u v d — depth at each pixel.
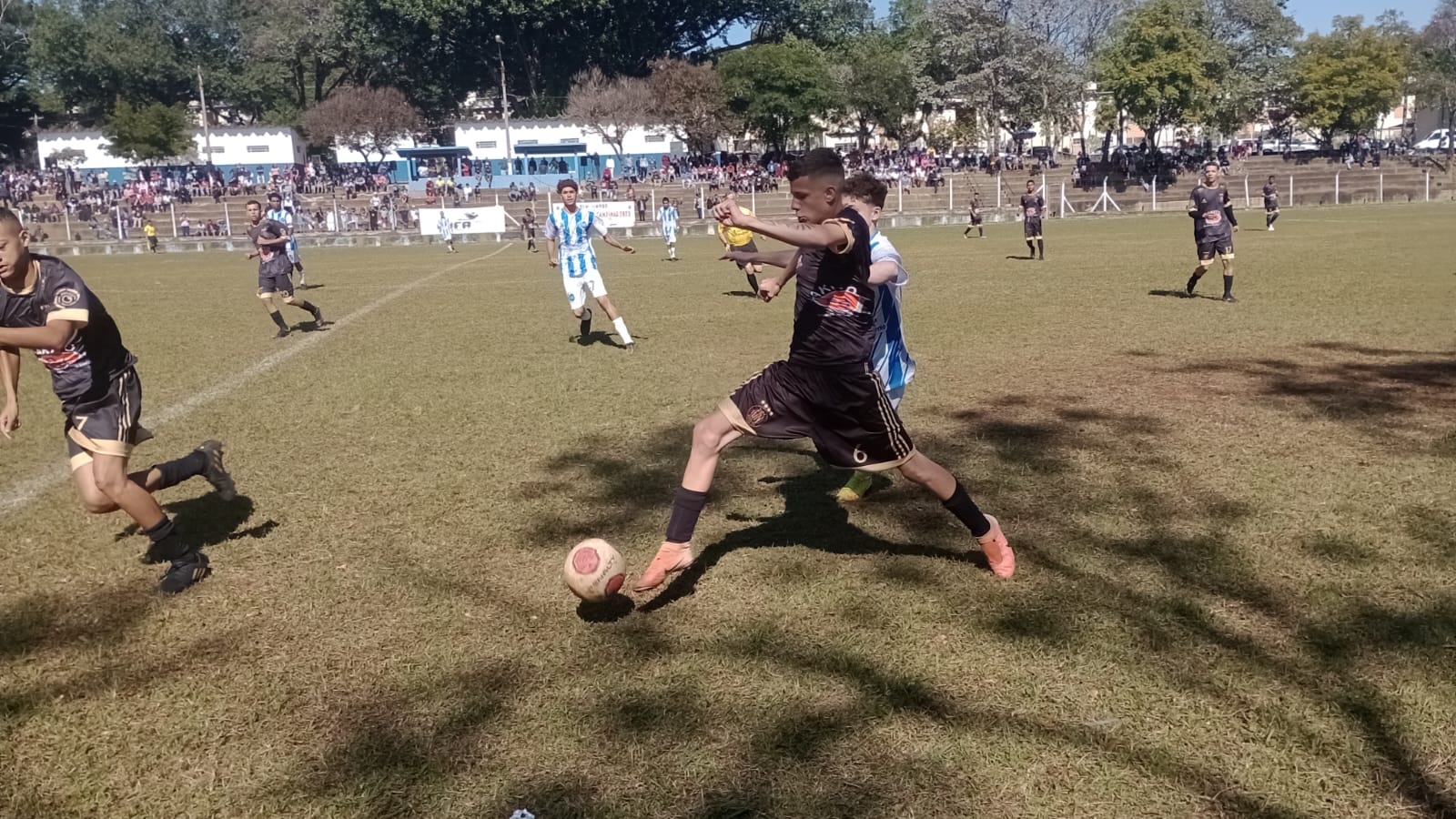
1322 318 12.33
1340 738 3.22
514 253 34.03
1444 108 78.50
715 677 3.71
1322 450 6.45
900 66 66.25
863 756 3.19
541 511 5.67
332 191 60.06
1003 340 11.38
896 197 55.09
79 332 4.34
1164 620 4.05
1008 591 4.39
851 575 4.61
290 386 9.75
